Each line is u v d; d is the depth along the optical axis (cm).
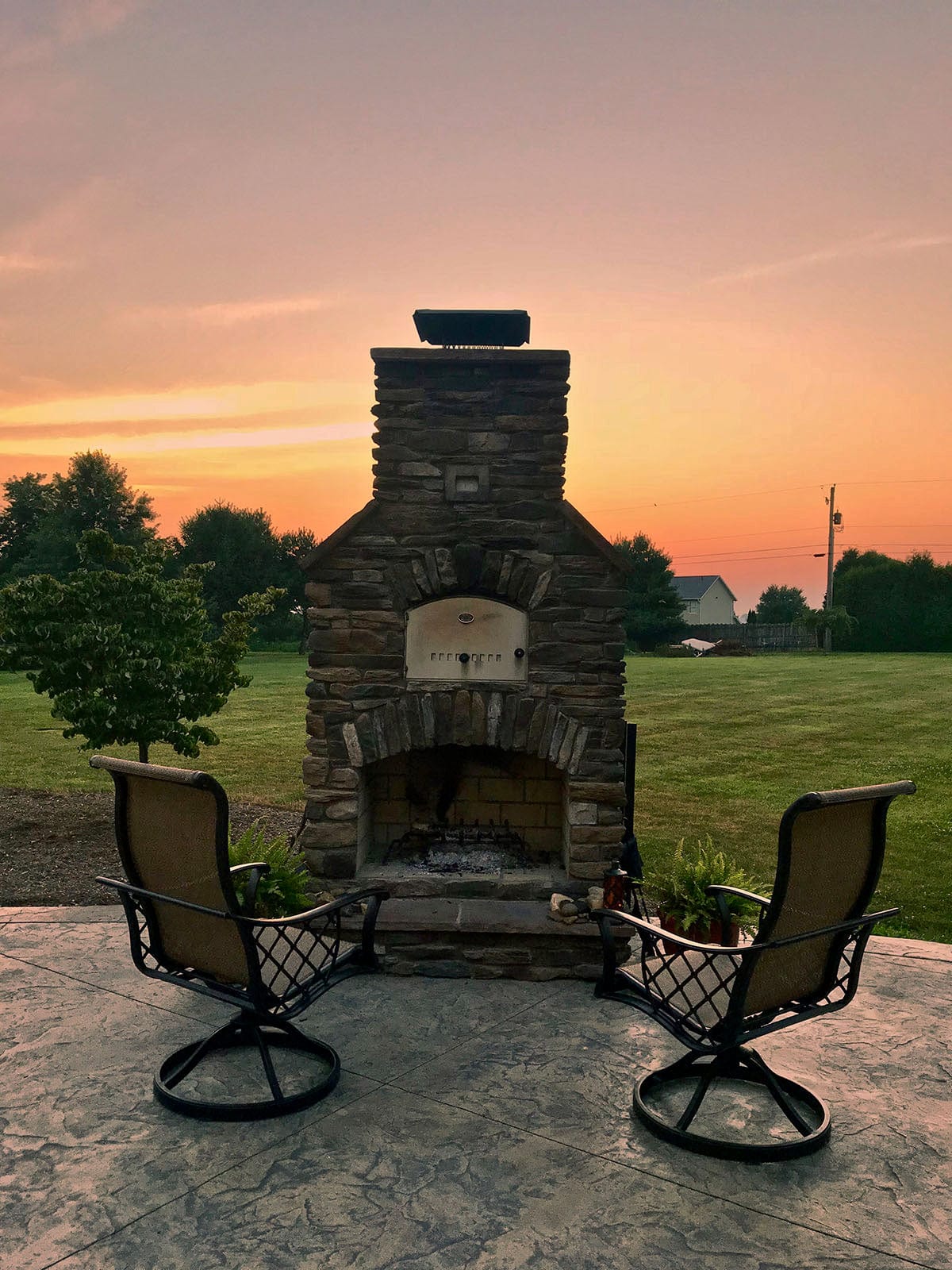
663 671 3497
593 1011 497
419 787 659
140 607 897
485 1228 307
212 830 359
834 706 2328
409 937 545
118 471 5300
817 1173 345
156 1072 416
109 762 375
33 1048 443
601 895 552
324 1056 430
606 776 576
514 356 562
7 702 2331
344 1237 302
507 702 576
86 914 638
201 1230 304
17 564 4825
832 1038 466
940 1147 366
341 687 579
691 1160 353
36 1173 337
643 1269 288
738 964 470
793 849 333
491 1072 424
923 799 1249
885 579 5072
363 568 577
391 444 574
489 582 573
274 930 482
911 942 608
